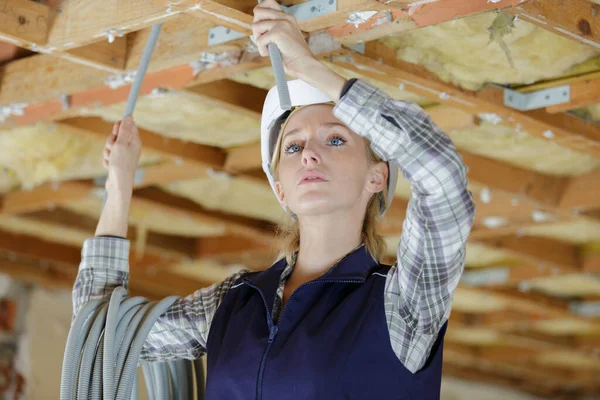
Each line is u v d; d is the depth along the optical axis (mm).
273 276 1809
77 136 3881
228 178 4113
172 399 2066
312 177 1741
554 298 6609
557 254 5262
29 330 5988
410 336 1620
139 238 5258
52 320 6121
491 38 2566
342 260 1731
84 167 4168
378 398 1589
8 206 4746
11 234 5594
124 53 2877
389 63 2752
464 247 1612
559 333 7977
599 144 3287
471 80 2947
